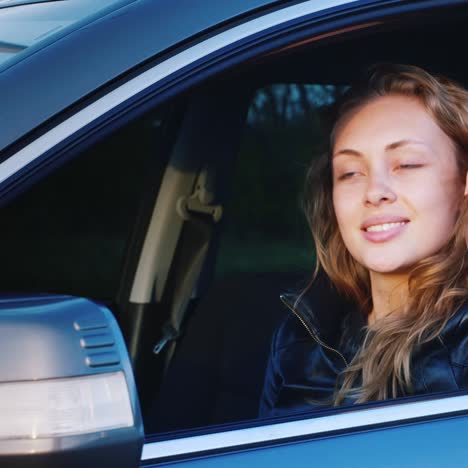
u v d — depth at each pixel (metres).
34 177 1.64
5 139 1.64
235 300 2.67
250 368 2.59
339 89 2.87
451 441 1.83
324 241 2.43
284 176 10.52
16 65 1.71
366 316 2.37
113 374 1.38
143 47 1.76
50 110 1.67
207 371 2.64
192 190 2.79
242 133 2.80
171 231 2.81
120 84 1.72
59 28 1.85
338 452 1.76
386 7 2.00
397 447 1.80
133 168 10.33
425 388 2.12
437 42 2.59
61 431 1.35
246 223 10.73
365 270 2.38
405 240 2.19
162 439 1.71
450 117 2.20
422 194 2.18
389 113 2.21
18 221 9.34
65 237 9.94
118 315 2.91
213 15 1.83
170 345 2.87
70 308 1.41
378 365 2.17
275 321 2.61
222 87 2.71
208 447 1.72
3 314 1.39
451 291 2.16
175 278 2.86
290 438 1.77
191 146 2.75
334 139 2.27
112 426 1.37
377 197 2.18
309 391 2.32
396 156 2.20
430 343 2.15
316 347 2.34
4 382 1.35
